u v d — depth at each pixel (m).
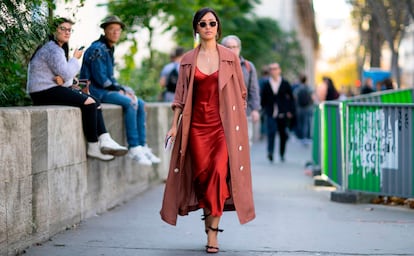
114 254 6.60
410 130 9.36
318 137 13.46
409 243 7.17
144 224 8.08
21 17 7.11
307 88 22.80
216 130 6.67
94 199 8.49
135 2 12.66
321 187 11.99
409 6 19.89
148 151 9.71
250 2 26.66
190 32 18.00
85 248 6.81
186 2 13.97
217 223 6.71
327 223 8.30
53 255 6.49
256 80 10.75
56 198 7.30
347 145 9.98
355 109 9.88
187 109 6.68
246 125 6.76
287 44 33.53
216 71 6.70
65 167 7.54
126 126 9.44
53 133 7.18
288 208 9.46
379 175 9.65
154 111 11.38
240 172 6.68
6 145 6.15
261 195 10.88
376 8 22.66
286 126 16.70
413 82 64.12
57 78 8.02
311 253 6.70
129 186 9.92
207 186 6.54
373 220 8.52
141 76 14.45
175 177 6.77
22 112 6.48
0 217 6.05
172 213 6.73
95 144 8.14
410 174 9.38
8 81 8.16
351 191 10.02
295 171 14.80
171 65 14.34
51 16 8.18
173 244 7.06
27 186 6.59
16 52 7.46
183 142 6.68
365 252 6.74
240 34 26.34
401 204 9.83
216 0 15.03
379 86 19.08
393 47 22.78
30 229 6.70
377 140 9.66
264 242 7.18
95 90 9.38
